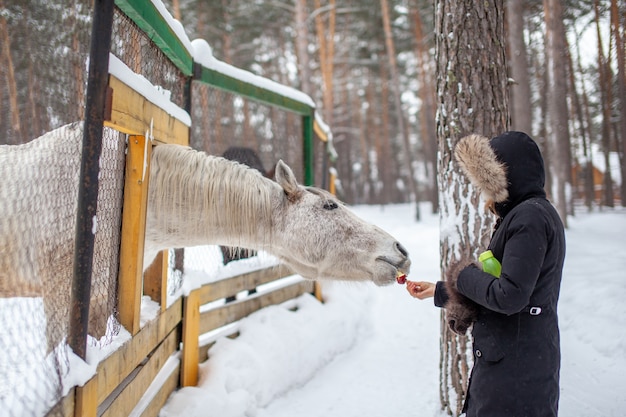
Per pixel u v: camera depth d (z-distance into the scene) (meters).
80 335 1.46
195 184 2.32
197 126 3.64
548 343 1.56
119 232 2.09
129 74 1.79
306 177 4.88
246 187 2.39
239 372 3.01
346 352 4.23
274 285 4.34
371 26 19.78
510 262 1.47
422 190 37.12
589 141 15.20
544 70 14.73
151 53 2.34
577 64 14.48
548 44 10.22
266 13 20.44
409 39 20.31
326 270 2.47
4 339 1.55
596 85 13.88
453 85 2.97
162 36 2.28
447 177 3.01
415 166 37.47
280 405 3.14
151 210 2.32
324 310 4.44
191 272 3.05
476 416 1.62
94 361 1.51
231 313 3.51
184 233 2.37
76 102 1.64
